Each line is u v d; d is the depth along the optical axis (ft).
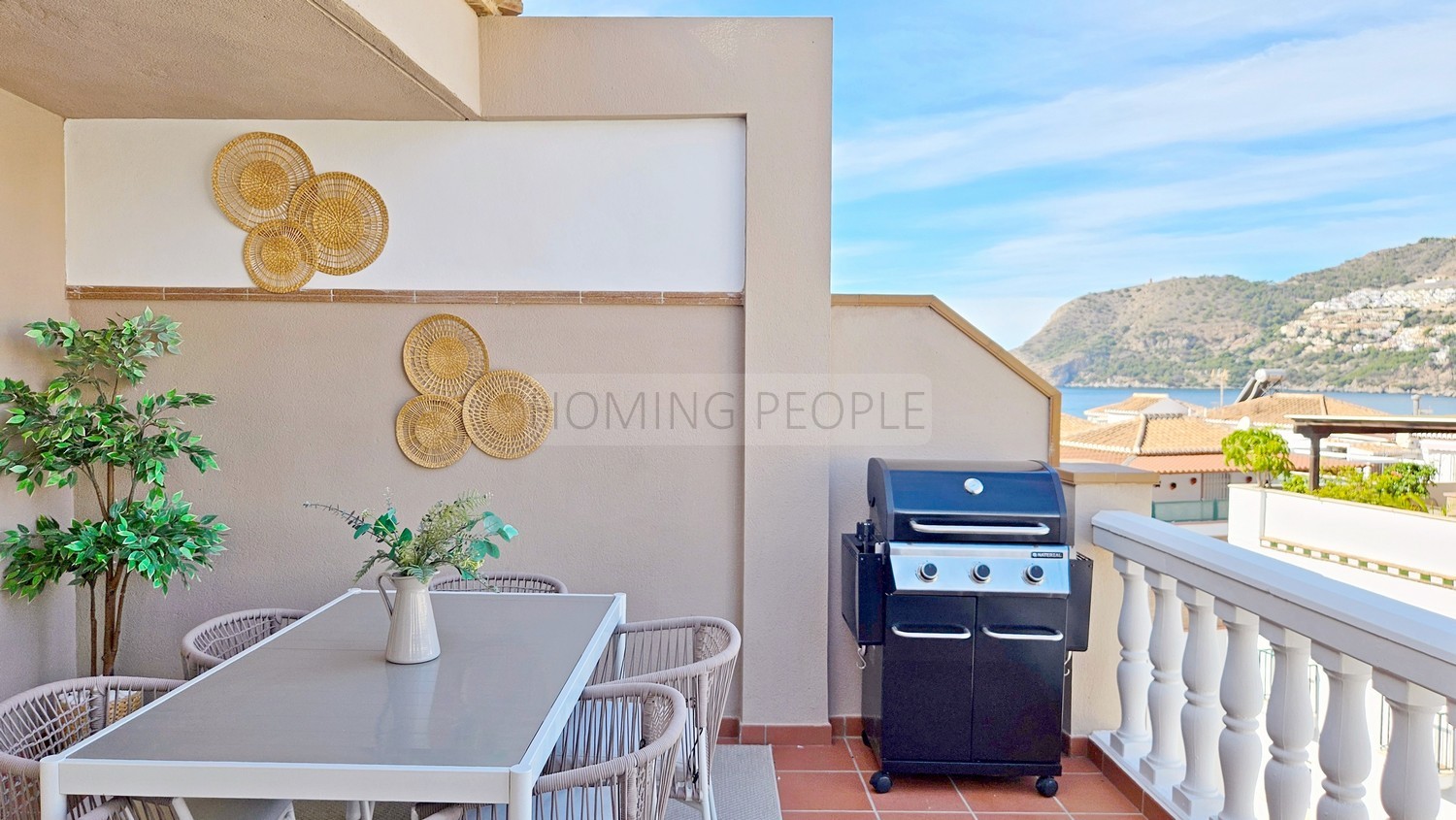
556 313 11.77
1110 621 10.95
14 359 10.71
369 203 11.68
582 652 7.89
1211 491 78.02
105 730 6.04
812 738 11.73
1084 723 11.02
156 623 11.90
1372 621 5.80
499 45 11.43
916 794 10.20
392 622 7.64
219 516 11.83
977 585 9.88
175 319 11.74
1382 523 40.47
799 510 11.67
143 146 11.63
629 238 11.71
